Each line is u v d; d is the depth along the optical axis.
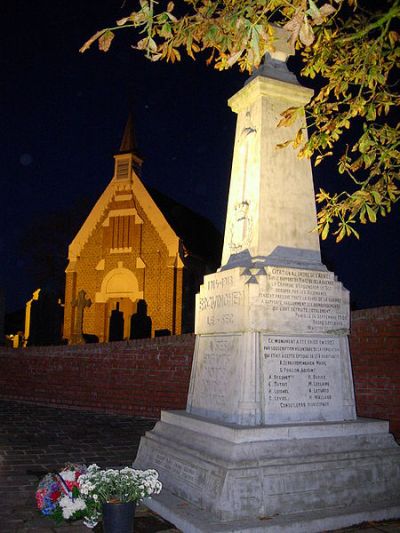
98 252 38.09
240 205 7.33
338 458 6.17
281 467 5.82
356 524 5.79
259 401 6.37
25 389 15.78
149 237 36.62
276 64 7.53
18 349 16.09
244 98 7.63
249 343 6.45
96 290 37.56
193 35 5.17
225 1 5.28
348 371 6.95
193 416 7.03
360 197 5.98
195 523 5.43
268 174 7.12
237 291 6.68
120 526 5.35
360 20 6.14
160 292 35.69
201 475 5.99
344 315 6.98
